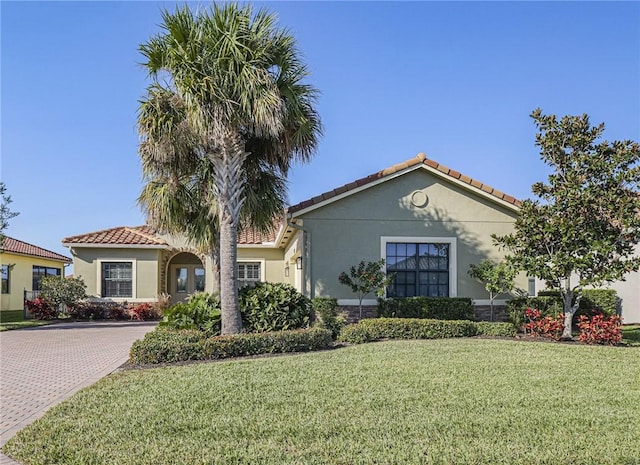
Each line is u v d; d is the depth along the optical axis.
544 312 14.55
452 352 10.92
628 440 5.41
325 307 14.48
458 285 15.73
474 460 4.84
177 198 14.84
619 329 13.07
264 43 12.38
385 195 15.69
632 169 12.87
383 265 14.95
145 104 12.32
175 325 12.65
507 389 7.61
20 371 10.14
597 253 13.28
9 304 28.55
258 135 12.71
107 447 5.25
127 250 24.27
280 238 20.31
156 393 7.43
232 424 5.94
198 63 11.77
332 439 5.42
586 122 13.45
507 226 16.06
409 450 5.09
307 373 8.68
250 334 11.41
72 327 20.27
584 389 7.68
